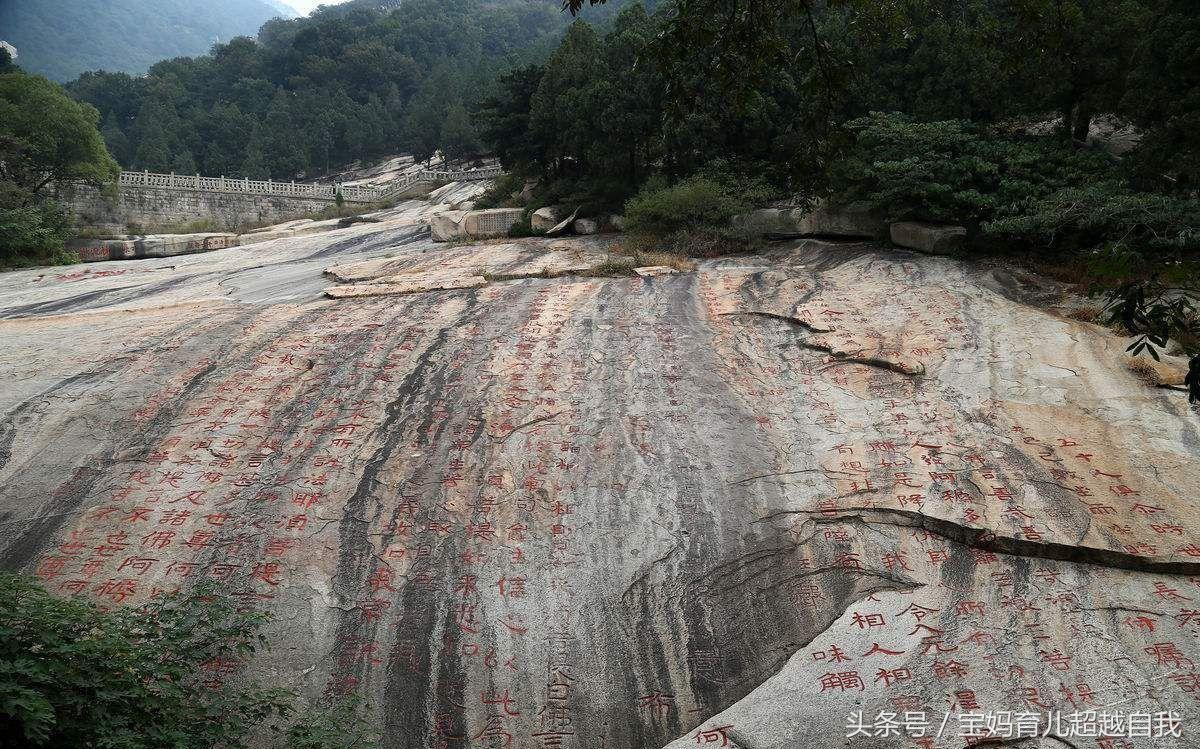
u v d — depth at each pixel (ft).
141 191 118.83
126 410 34.06
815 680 22.76
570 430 33.17
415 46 278.67
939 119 56.70
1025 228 44.04
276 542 27.53
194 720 19.10
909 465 30.17
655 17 68.95
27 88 100.48
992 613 24.32
